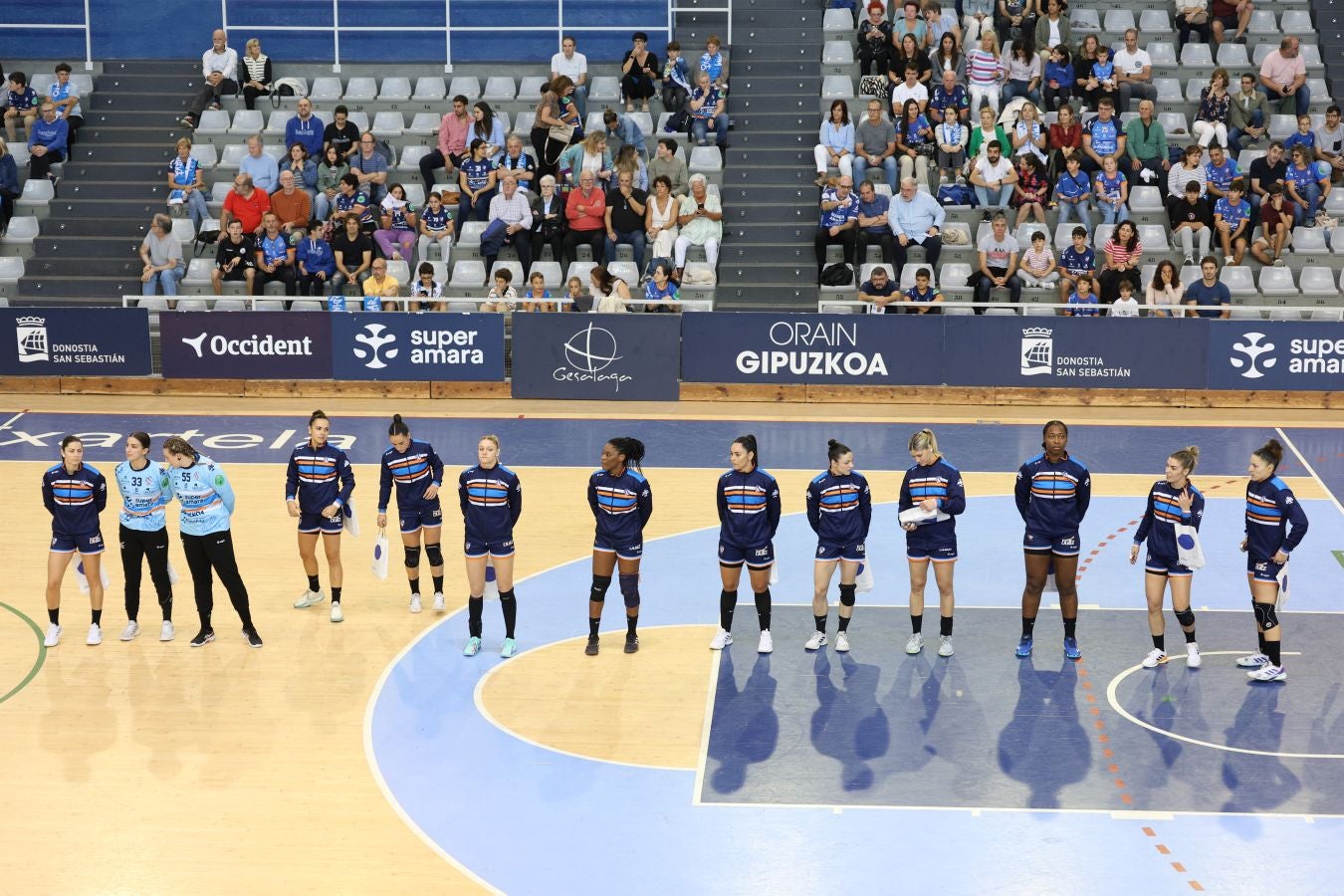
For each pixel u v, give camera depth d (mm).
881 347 20547
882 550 14258
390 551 14305
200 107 25172
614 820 8867
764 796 9188
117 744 9969
